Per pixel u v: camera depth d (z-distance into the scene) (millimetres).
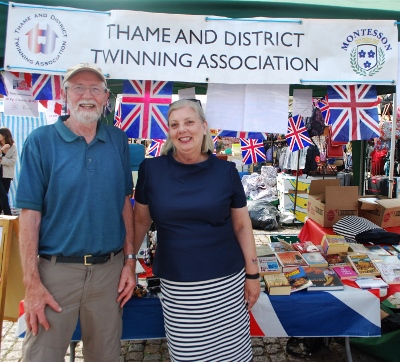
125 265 1584
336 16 1869
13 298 2078
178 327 1461
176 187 1462
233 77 1812
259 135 3486
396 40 1858
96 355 1540
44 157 1377
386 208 2914
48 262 1399
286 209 6430
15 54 1683
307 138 4098
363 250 2447
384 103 5117
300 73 1833
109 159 1468
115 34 1742
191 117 1462
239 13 1835
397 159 6043
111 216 1465
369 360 2400
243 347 1536
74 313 1435
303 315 1925
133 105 1940
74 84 1414
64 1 1726
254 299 1636
